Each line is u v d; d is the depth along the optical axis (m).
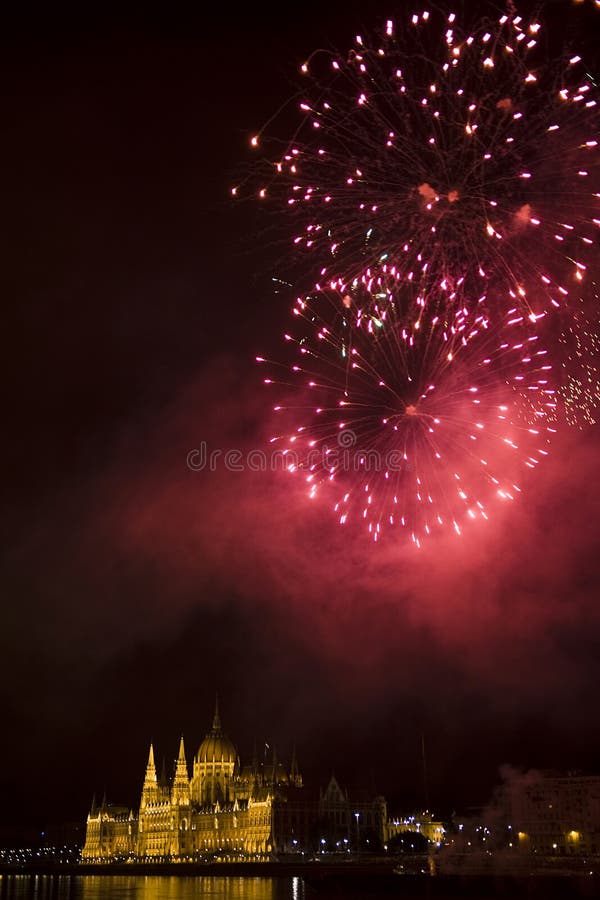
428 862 188.38
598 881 136.88
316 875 177.88
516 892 144.12
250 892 193.62
